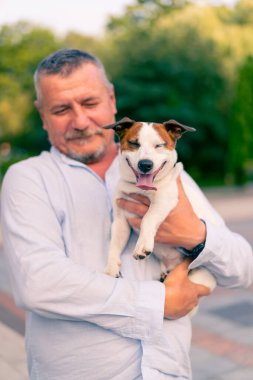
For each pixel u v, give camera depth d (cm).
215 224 211
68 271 168
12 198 190
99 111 213
